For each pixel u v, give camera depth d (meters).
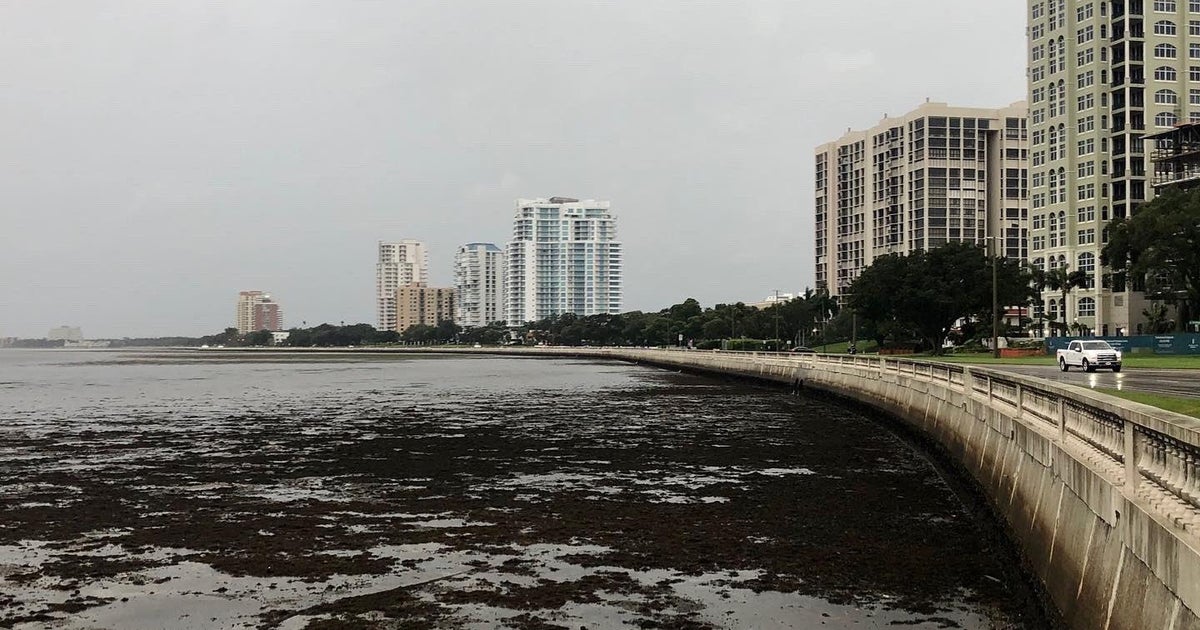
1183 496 9.19
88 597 15.84
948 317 115.38
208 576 17.09
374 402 64.44
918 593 15.78
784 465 31.28
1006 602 15.27
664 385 85.50
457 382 94.50
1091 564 12.01
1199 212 95.00
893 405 43.34
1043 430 16.94
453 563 17.91
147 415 54.28
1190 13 139.38
